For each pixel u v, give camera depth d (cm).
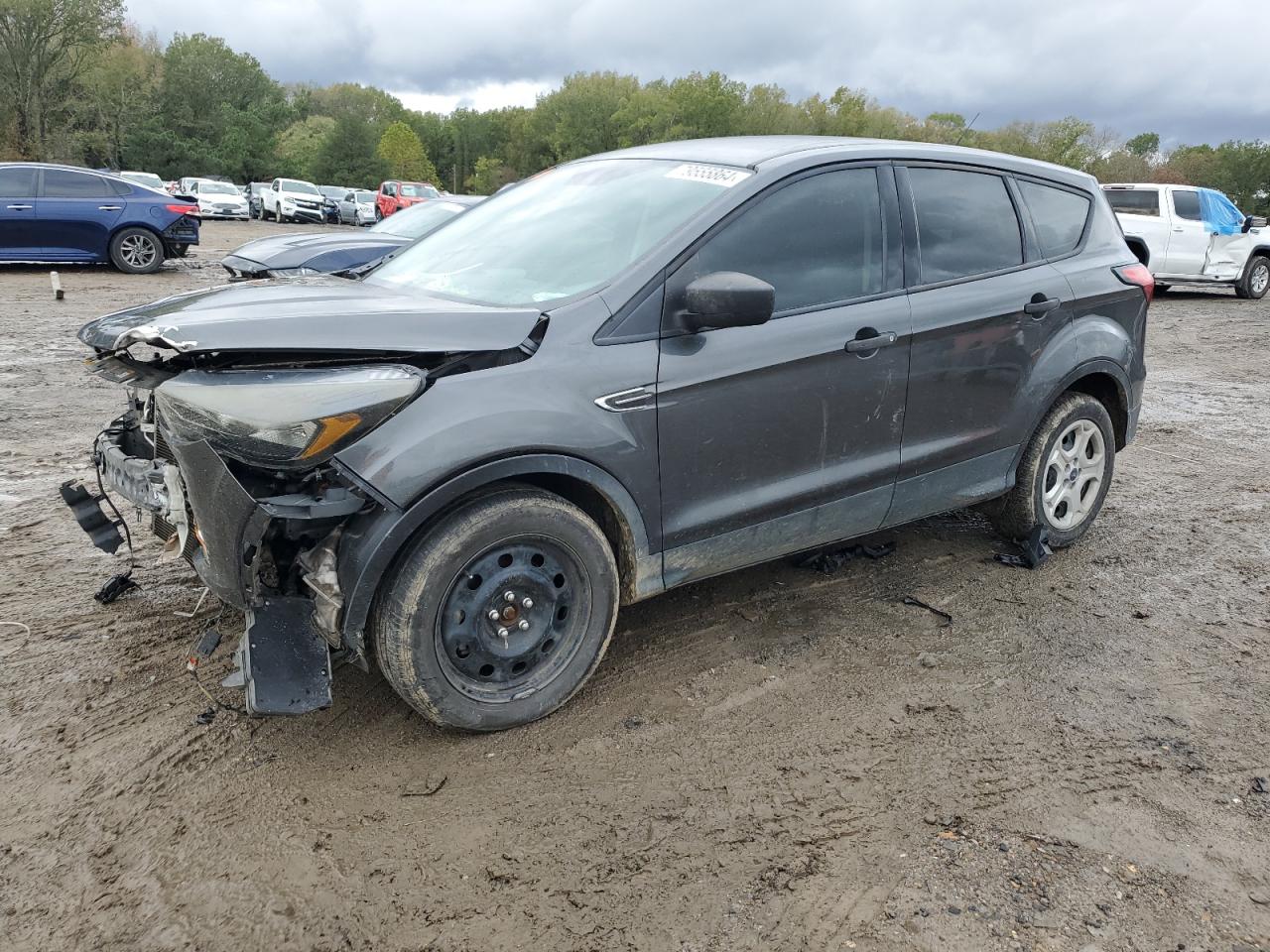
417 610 271
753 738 300
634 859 245
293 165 8012
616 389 294
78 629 356
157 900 228
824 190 349
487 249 361
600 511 314
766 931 222
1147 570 445
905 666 348
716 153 363
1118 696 331
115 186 1514
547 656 304
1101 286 438
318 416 249
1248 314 1498
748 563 349
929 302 371
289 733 295
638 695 323
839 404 346
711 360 313
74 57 5531
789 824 260
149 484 288
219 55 7431
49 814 256
